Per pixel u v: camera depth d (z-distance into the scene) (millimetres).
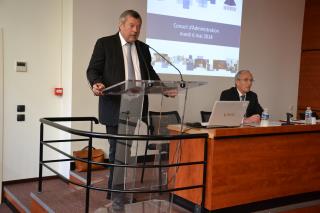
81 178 3764
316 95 6109
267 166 2984
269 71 5797
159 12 4594
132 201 2773
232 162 2734
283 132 3051
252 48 5531
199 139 2697
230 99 4062
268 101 5844
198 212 2711
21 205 3521
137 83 2061
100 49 2715
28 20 4059
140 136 2258
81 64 4102
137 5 4434
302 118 4605
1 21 3912
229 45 5246
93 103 4207
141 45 2838
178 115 3316
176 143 2861
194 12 4871
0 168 4023
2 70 3951
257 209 2973
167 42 4668
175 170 2873
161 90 2291
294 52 6117
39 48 4148
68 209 2828
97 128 4234
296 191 3236
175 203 2926
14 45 4004
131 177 2521
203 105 5031
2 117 3994
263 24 5637
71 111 4082
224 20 5168
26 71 4090
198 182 2713
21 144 4133
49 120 3016
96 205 2914
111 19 4270
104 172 3975
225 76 5227
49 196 3135
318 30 6070
